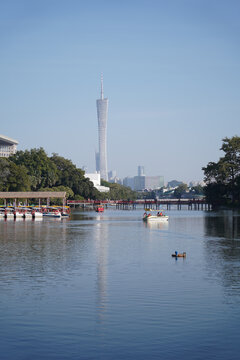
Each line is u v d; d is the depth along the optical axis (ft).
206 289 119.75
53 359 74.54
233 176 645.92
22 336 84.28
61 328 88.33
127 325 89.97
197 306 102.99
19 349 78.48
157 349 78.28
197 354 76.28
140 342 81.30
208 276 137.90
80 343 80.94
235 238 257.14
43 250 202.08
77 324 90.63
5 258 175.63
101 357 75.20
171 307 102.27
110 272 144.66
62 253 191.52
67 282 128.47
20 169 577.43
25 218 488.85
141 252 195.83
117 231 315.37
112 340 82.23
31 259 172.96
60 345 80.07
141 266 156.76
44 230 321.52
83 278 134.41
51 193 524.52
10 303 105.70
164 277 136.36
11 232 303.07
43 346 79.66
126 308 101.40
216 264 161.17
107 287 122.21
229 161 648.79
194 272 144.77
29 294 114.11
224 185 647.97
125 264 161.17
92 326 89.51
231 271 146.61
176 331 86.69
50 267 153.79
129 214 624.59
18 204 578.25
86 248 210.38
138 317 94.84
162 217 428.56
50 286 123.24
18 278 134.21
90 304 104.83
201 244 227.20
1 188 548.31
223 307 102.17
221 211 652.89
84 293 115.24
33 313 97.76
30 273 142.31
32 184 648.38
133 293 115.14
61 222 422.41
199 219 452.76
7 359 74.43
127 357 75.15
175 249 206.49
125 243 233.55
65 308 101.45
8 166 565.12
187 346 79.56
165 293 115.24
